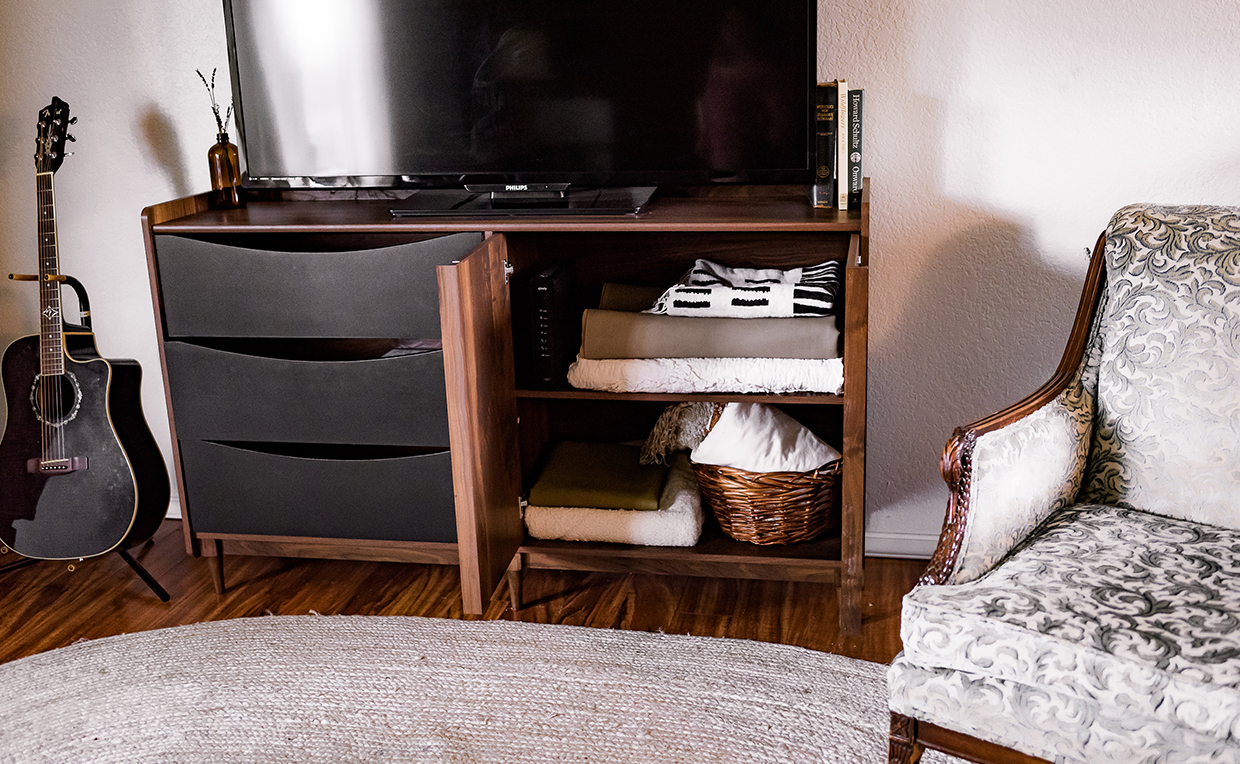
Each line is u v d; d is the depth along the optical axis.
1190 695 1.06
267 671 1.78
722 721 1.61
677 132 1.82
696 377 1.78
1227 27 1.74
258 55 1.90
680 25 1.75
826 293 1.76
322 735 1.61
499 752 1.56
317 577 2.14
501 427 1.74
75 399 2.01
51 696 1.73
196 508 1.98
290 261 1.78
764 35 1.73
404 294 1.77
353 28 1.86
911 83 1.89
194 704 1.69
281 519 1.96
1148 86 1.80
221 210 2.01
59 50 2.15
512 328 1.80
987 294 1.98
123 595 2.09
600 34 1.78
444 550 1.93
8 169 2.26
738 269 1.90
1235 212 1.48
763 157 1.80
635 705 1.66
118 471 2.00
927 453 2.10
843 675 1.72
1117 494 1.51
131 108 2.17
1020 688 1.16
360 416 1.85
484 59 1.83
